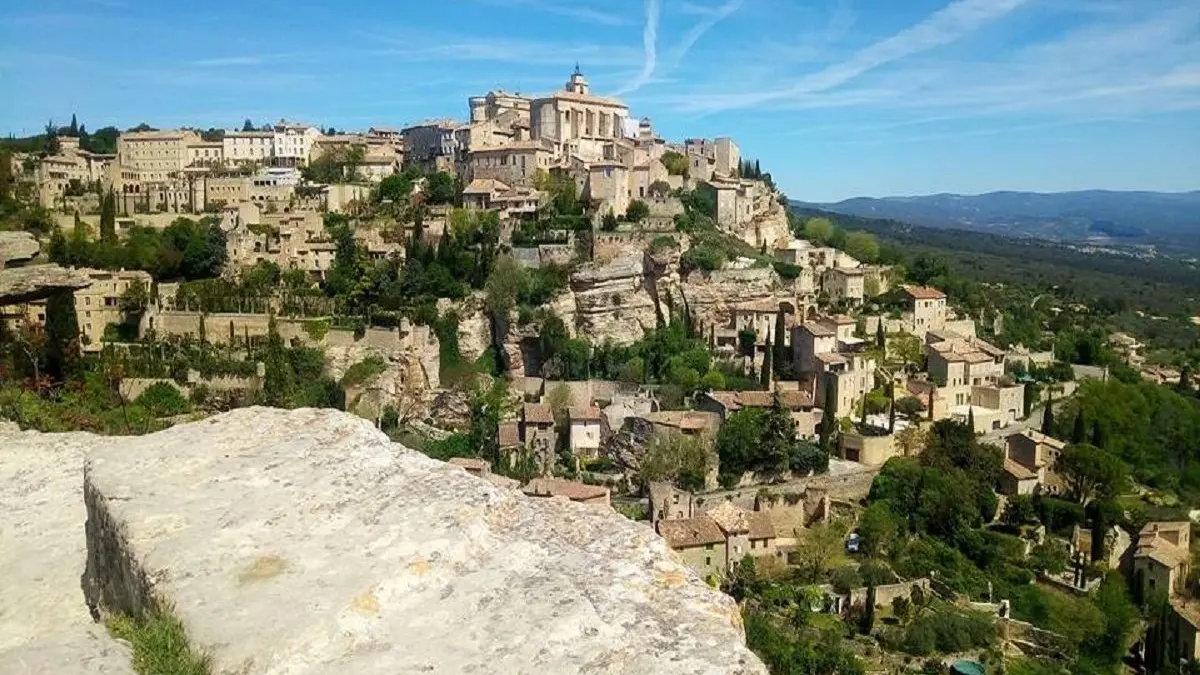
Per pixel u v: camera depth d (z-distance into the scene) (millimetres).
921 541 91125
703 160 175625
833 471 99812
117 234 135000
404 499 15930
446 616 12750
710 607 13625
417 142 193125
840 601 77750
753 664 12031
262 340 110875
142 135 182500
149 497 16031
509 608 12758
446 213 143500
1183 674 77750
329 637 12094
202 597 12836
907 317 138625
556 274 128375
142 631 12594
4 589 18750
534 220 142000
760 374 118750
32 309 81125
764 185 187625
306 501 15930
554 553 14906
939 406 115312
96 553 16734
